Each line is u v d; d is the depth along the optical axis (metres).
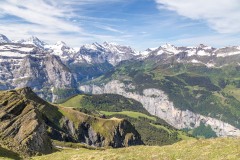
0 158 72.00
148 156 57.53
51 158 69.50
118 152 65.19
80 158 64.12
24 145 124.75
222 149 53.88
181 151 57.59
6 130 141.00
